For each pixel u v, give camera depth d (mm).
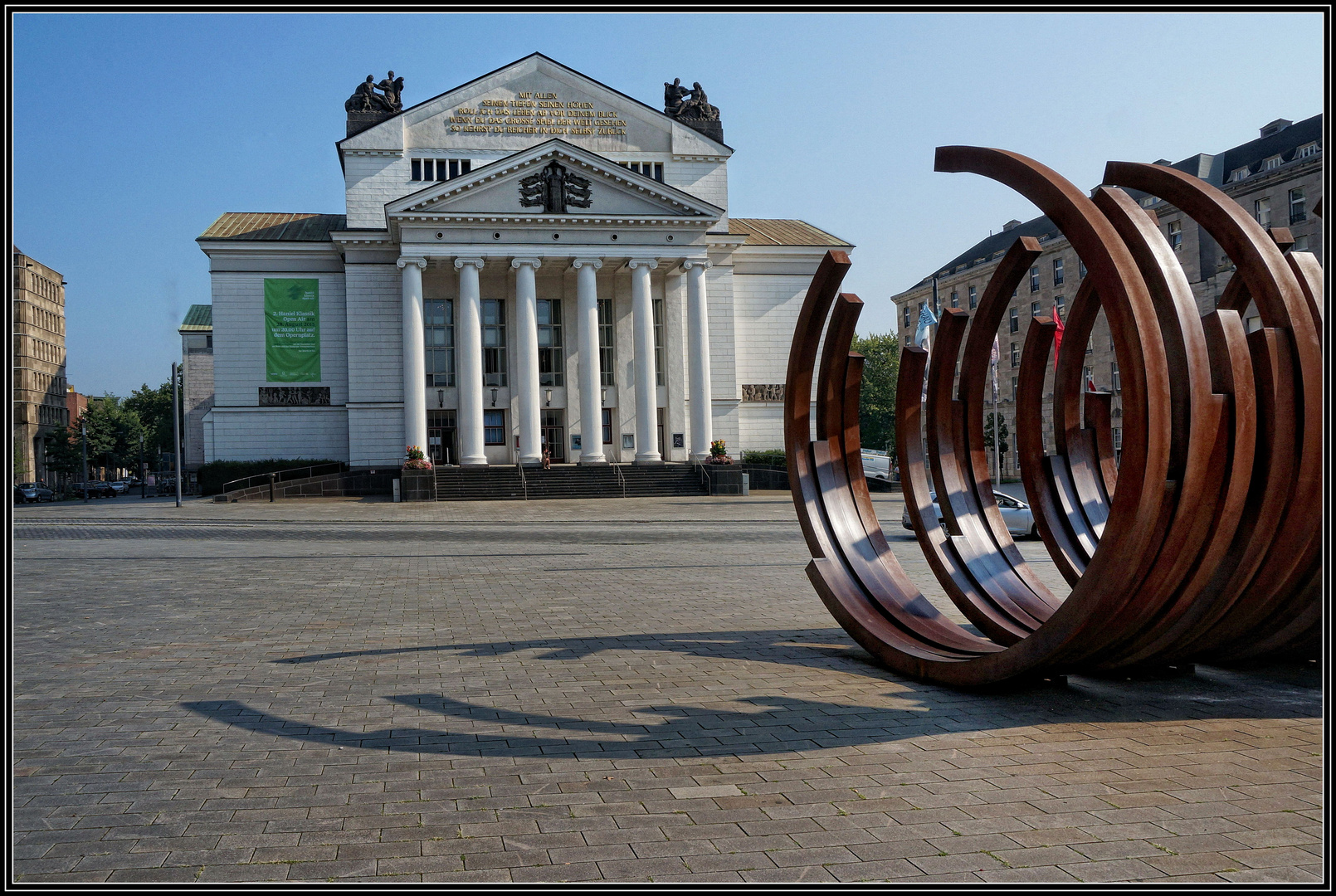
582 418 49781
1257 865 3830
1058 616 6203
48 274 102750
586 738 5809
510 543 22125
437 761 5371
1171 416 5785
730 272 54406
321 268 52219
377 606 11945
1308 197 49469
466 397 48844
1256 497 5875
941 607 11461
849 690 7098
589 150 53562
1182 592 6098
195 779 5059
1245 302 7340
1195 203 6223
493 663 8250
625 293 54219
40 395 99562
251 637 9648
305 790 4871
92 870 3852
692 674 7734
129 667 8172
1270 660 7402
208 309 81625
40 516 35406
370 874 3801
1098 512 8258
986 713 6367
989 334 8023
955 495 8141
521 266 49625
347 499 46469
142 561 18047
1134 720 6172
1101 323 58438
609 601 12320
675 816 4441
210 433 51188
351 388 51125
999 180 6699
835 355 8555
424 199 48250
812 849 4039
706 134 56938
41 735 5973
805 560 17844
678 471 48906
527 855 3998
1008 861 3893
